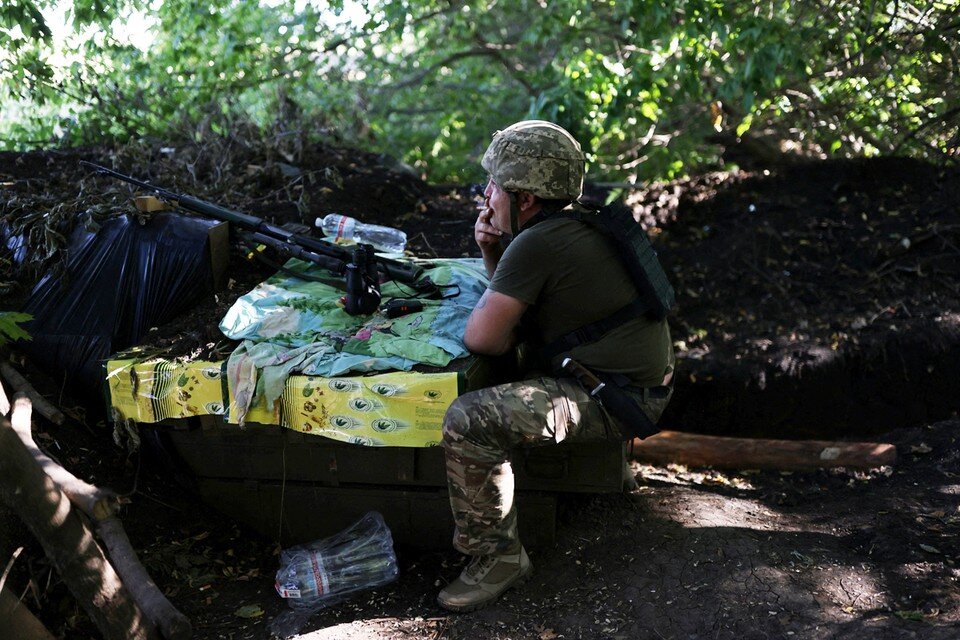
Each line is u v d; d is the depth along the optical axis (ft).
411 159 24.00
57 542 7.45
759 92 17.08
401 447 9.87
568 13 20.10
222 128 17.24
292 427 9.51
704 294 15.34
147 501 10.32
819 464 12.58
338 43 21.26
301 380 9.36
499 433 8.55
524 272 8.76
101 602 7.65
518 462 9.77
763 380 13.58
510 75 23.76
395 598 9.36
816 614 8.43
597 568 9.53
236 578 9.78
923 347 13.66
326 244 11.39
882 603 8.61
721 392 13.67
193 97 19.36
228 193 14.73
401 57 24.58
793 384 13.56
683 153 22.00
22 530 8.80
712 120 20.01
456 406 8.62
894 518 10.39
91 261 11.41
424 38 23.97
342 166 16.63
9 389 10.36
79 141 17.44
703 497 11.28
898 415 13.60
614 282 8.88
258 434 10.13
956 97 17.61
